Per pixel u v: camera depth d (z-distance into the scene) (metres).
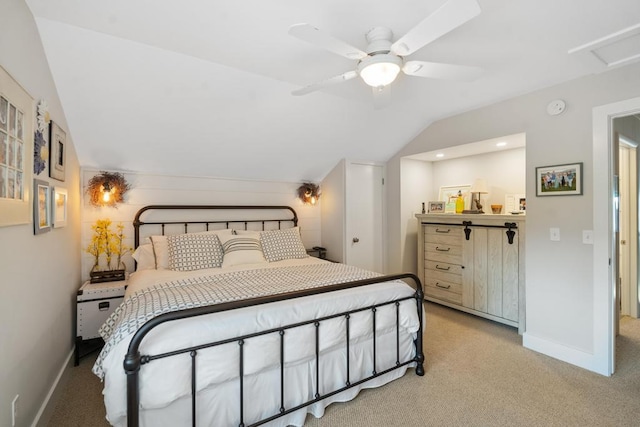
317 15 1.58
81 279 2.82
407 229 4.12
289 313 1.66
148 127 2.66
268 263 2.99
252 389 1.56
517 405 1.87
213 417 1.46
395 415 1.78
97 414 1.77
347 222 3.91
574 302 2.37
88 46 1.89
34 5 1.57
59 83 2.08
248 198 3.76
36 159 1.62
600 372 2.23
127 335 1.38
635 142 3.12
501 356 2.50
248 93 2.54
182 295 1.79
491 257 3.21
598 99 2.24
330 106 2.95
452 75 1.74
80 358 2.42
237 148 3.21
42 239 1.72
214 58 2.09
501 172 3.58
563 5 1.51
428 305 3.83
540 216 2.56
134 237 3.08
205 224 3.48
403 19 1.60
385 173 4.23
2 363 1.22
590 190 2.28
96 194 2.84
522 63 2.12
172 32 1.79
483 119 3.03
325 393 1.81
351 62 2.14
